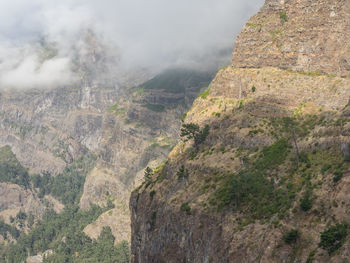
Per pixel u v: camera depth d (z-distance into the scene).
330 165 112.38
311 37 160.50
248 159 144.88
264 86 166.62
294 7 170.88
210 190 144.25
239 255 110.44
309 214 103.06
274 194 120.25
